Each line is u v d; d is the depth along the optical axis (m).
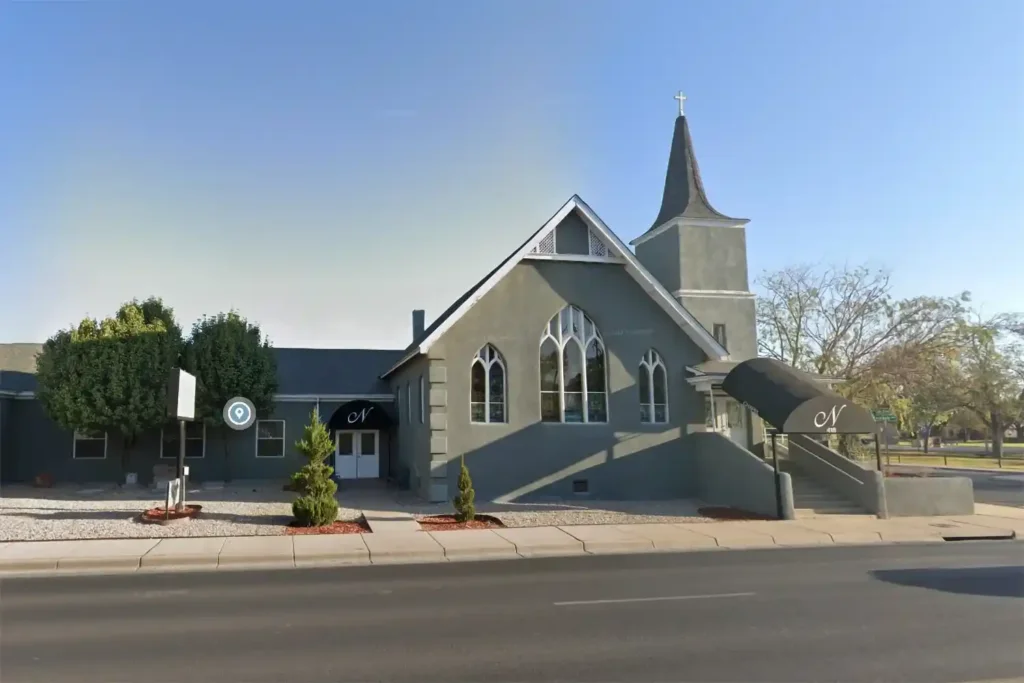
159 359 25.70
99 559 12.70
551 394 22.14
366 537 15.26
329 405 30.16
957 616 8.53
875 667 6.54
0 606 9.45
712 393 23.14
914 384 38.81
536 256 22.17
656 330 22.98
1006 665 6.61
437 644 7.41
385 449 30.09
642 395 22.88
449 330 21.39
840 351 39.56
